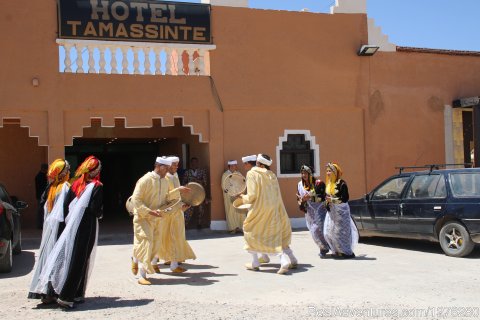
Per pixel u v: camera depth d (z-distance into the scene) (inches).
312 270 344.8
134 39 528.1
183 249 345.4
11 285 320.8
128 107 527.5
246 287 299.4
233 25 566.6
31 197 617.9
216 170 557.6
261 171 335.9
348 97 609.3
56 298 258.2
